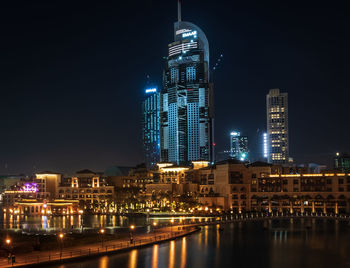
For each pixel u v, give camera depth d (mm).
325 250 129375
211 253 123625
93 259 108812
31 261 98188
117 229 169875
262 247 134125
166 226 176750
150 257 113688
